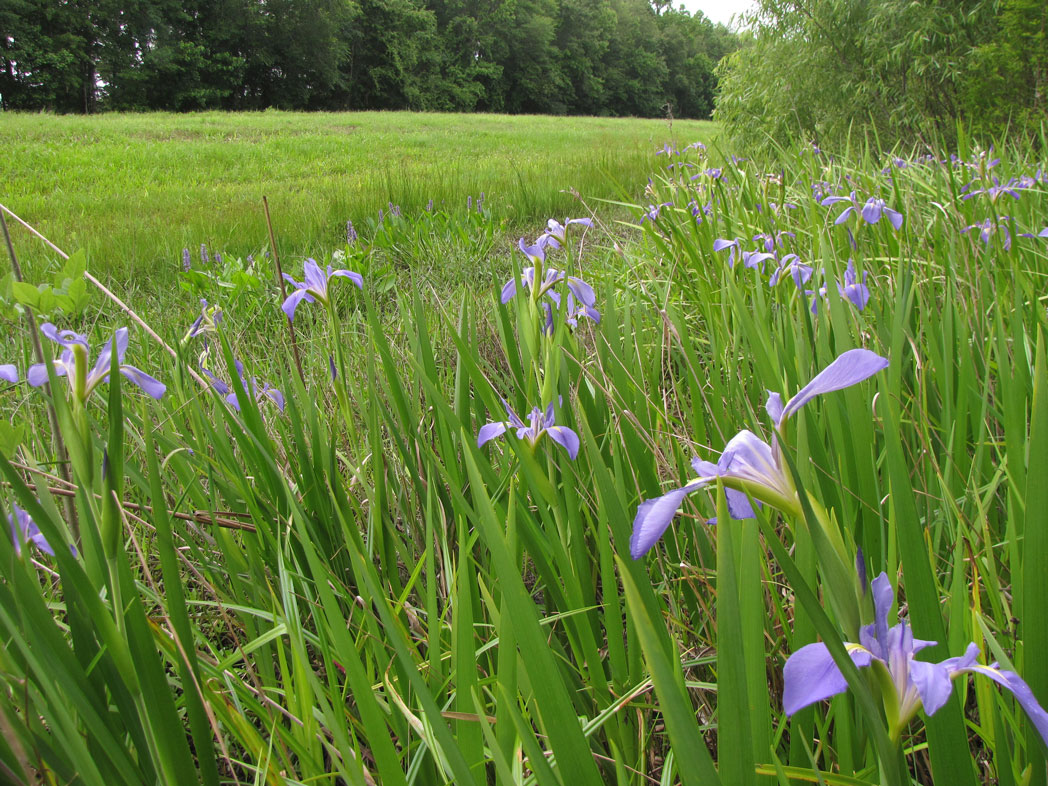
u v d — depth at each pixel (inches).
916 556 38.0
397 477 86.1
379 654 52.1
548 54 2534.5
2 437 47.9
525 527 57.9
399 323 165.8
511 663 44.3
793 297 95.1
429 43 2239.2
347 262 218.2
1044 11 299.4
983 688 42.5
